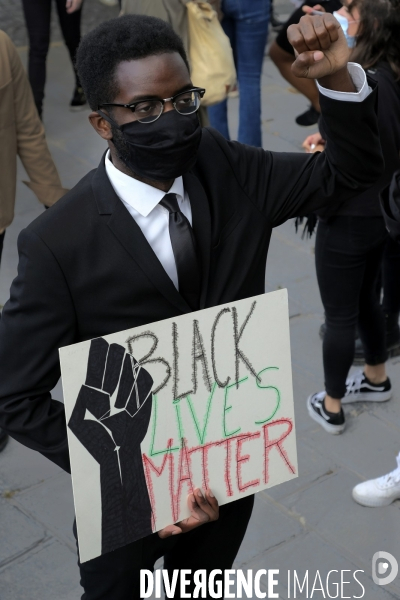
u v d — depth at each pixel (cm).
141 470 161
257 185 170
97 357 149
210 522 192
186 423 162
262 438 171
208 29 411
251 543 288
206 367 160
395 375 373
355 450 331
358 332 342
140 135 146
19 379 160
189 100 150
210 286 165
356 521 298
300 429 341
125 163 153
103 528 162
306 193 171
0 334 161
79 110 612
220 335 159
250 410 168
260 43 476
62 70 680
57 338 159
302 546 288
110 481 159
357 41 272
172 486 166
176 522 170
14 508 303
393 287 363
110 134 151
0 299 421
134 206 156
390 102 270
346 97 153
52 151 560
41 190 329
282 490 311
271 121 599
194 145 150
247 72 485
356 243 295
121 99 145
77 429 152
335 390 330
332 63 149
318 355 382
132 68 142
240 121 502
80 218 154
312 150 308
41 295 155
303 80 404
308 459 326
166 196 156
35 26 554
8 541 289
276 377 168
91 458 155
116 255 155
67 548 286
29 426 162
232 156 168
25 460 325
